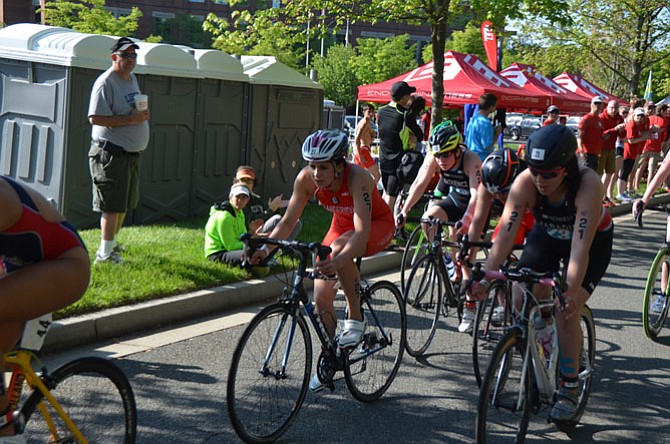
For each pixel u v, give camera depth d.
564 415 4.11
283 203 8.26
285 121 11.11
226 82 10.11
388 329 4.74
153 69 9.05
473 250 5.77
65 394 3.06
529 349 3.77
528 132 44.47
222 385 4.68
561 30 21.25
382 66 38.34
